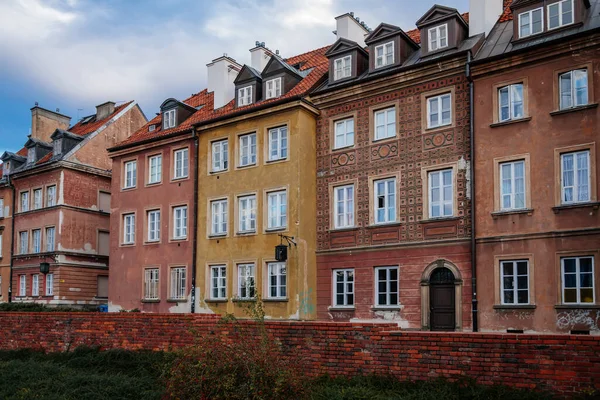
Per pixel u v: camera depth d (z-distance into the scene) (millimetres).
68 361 17016
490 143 21391
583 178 19531
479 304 20891
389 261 23578
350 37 29062
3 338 21094
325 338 12594
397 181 23812
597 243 18797
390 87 24422
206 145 29594
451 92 22828
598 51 19484
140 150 32656
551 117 20234
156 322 16625
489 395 10141
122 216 33062
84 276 38688
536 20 21531
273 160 26625
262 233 26547
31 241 39938
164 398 9945
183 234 30234
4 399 13312
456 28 23391
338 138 26156
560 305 19188
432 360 11250
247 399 9000
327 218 25812
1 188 42938
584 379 9742
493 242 20859
